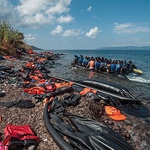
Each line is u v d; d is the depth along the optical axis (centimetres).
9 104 852
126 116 870
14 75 1401
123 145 587
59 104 841
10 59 2312
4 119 727
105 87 1127
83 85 1200
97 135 599
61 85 1177
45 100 911
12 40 3228
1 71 1459
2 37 2778
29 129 635
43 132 654
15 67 1838
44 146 583
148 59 4991
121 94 1063
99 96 995
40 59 2820
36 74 1580
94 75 1980
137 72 2219
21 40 3897
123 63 2233
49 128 646
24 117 754
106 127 662
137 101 1035
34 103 898
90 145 550
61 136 605
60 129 643
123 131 745
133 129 761
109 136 608
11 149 549
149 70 2633
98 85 1160
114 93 1073
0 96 967
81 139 566
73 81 1329
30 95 991
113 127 761
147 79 1892
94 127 663
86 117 782
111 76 1978
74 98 908
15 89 1091
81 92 1033
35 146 579
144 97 1243
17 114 774
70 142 578
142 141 698
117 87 1102
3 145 544
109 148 549
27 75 1387
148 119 866
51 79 1438
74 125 693
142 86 1575
